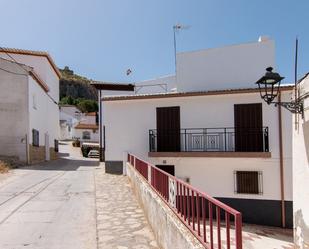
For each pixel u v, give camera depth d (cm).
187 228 456
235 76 1598
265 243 1062
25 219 794
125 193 1111
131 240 649
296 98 676
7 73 2000
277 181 1342
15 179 1404
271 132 1377
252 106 1423
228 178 1405
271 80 778
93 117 5441
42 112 2472
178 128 1528
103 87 2414
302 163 665
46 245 623
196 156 1431
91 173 1658
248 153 1355
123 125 1619
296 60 680
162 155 1486
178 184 514
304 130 649
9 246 618
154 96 1534
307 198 643
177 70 1688
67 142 5291
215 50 1636
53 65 2891
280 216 1325
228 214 342
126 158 1581
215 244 423
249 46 1589
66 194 1093
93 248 609
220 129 1466
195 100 1515
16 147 1984
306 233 647
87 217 812
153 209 682
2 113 1972
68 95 9938
